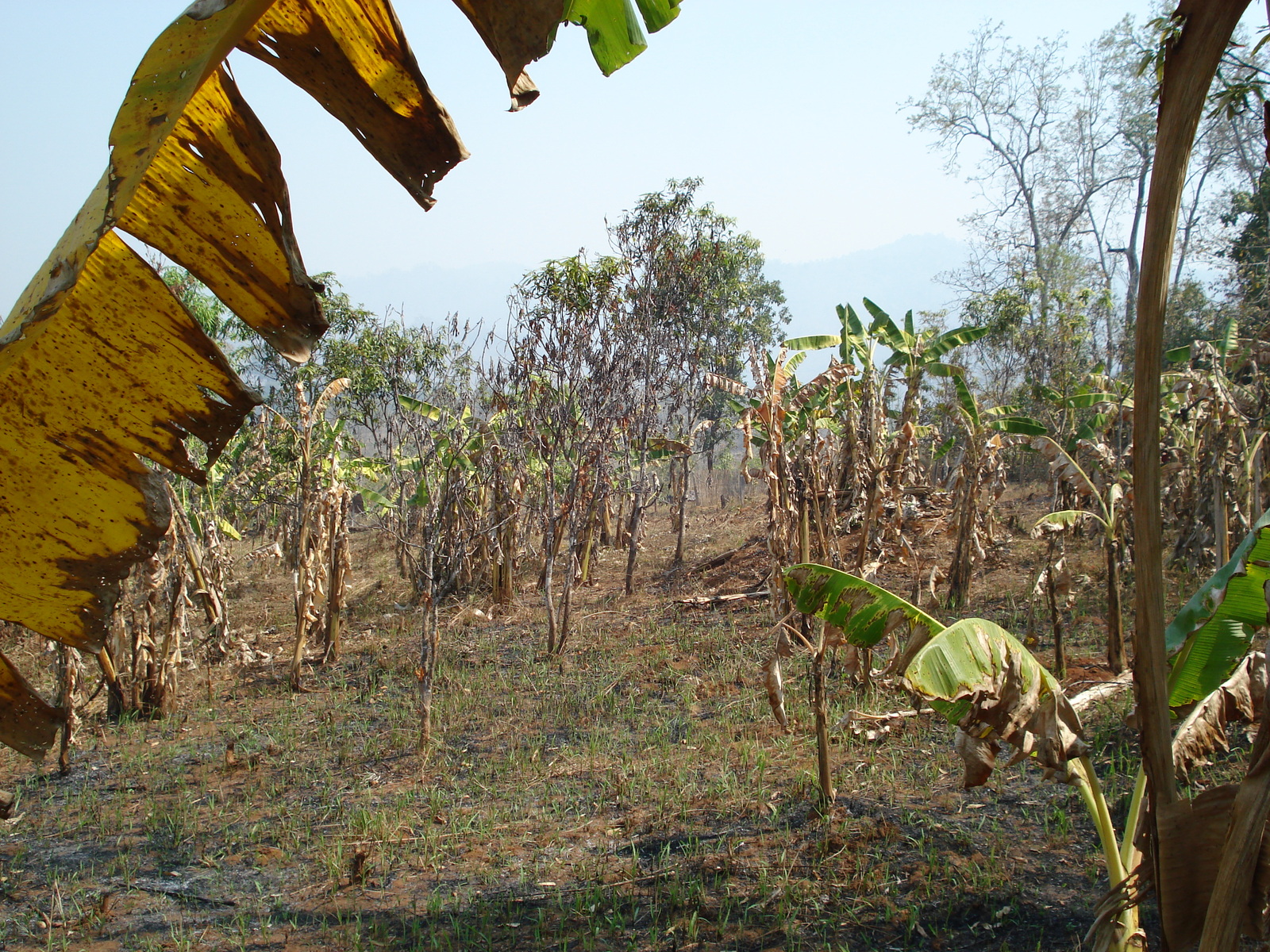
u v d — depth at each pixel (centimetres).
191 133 216
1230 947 238
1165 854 267
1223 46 221
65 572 222
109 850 608
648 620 1161
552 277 1076
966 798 577
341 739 814
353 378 1380
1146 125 2742
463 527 1083
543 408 1040
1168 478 1015
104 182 183
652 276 1280
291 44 228
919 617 381
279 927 489
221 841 612
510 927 470
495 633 1184
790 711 765
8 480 216
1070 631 914
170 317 220
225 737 840
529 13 217
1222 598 326
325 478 1040
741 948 433
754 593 1191
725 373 2062
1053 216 3088
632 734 766
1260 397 920
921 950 420
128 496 224
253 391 229
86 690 945
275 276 233
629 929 460
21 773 776
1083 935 413
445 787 680
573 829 587
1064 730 316
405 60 231
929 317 2250
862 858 505
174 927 492
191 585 1005
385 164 251
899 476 890
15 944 482
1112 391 1102
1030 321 2039
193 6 188
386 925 480
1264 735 234
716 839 549
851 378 951
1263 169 2000
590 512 1265
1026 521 1505
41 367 214
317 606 1101
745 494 2623
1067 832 518
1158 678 261
